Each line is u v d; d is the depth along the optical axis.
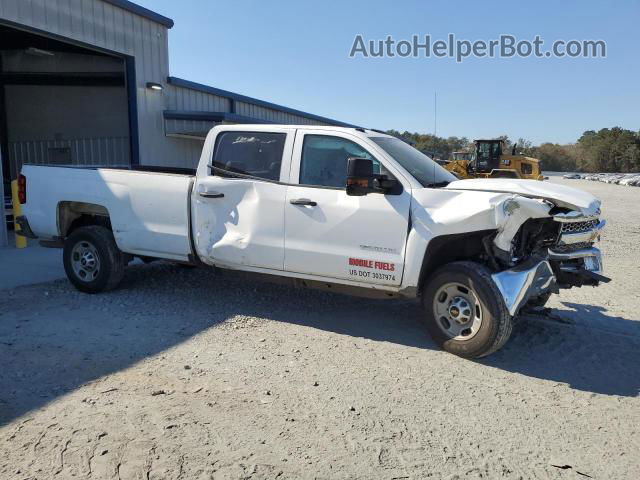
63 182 7.02
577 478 3.24
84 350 4.98
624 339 5.71
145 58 14.93
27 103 17.00
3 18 10.62
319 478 3.15
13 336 5.30
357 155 5.49
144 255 6.65
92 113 16.52
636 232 14.52
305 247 5.57
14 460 3.20
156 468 3.17
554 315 6.36
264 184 5.80
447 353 5.16
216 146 6.21
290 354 5.04
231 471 3.17
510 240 4.80
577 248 5.45
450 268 4.98
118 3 13.66
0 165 10.27
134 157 14.82
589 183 51.66
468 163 31.94
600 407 4.17
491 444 3.58
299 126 5.82
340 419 3.84
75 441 3.41
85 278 6.96
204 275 8.02
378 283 5.30
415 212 5.07
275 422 3.76
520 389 4.44
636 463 3.42
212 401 4.04
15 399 3.97
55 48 15.73
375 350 5.21
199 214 6.15
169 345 5.16
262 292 7.18
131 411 3.83
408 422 3.83
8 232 12.23
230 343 5.27
